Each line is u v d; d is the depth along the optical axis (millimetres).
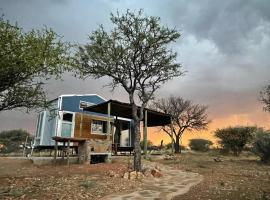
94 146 20875
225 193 11555
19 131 44938
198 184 14000
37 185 12227
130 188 12648
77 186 12305
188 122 43125
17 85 12859
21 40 12602
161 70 19516
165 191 12156
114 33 19125
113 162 21484
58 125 24844
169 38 19234
